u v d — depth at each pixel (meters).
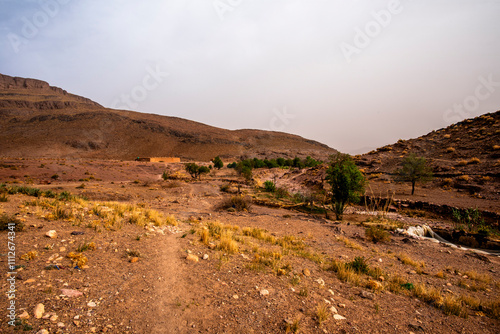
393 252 10.03
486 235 13.57
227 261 6.08
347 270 6.54
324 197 26.39
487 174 26.36
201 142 195.75
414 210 21.08
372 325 3.86
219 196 31.25
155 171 71.12
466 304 5.24
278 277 5.48
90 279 4.07
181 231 9.29
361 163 43.41
